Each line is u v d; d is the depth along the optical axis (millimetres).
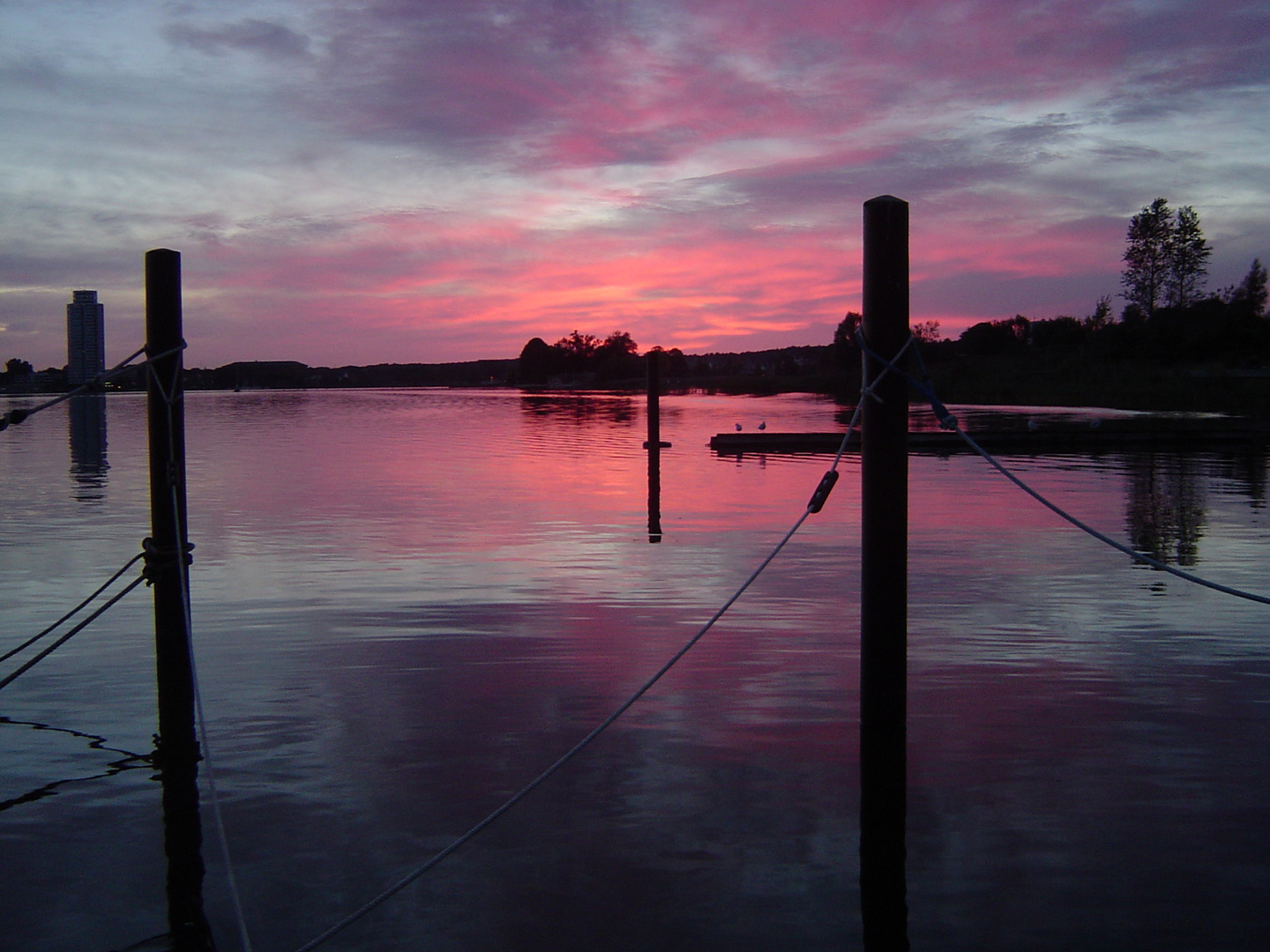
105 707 5301
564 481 15727
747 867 3578
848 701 5328
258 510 12461
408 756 4590
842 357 78562
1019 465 18484
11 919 3295
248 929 3223
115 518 11844
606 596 7773
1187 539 10180
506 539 10359
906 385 4578
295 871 3578
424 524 11336
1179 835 3824
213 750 4684
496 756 4582
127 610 7461
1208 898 3377
